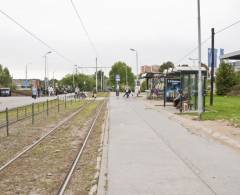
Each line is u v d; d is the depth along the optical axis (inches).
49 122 913.5
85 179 351.9
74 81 4377.5
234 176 334.3
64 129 768.3
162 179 325.1
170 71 1263.5
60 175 376.2
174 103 1285.7
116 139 574.2
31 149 525.7
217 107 1242.0
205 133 634.8
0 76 4461.1
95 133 697.6
